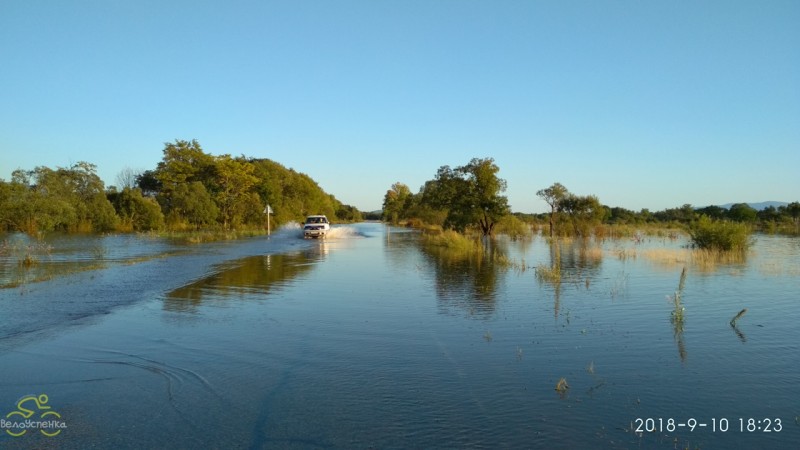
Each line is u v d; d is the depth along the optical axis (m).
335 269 17.59
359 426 4.86
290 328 8.71
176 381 6.07
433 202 40.88
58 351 7.22
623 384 6.06
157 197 51.50
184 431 4.72
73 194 40.19
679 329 8.73
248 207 55.06
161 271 16.22
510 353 7.30
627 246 28.64
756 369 6.63
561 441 4.59
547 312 10.16
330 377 6.24
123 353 7.16
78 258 19.97
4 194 33.28
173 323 9.02
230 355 7.12
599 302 11.22
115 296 11.53
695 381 6.18
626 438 4.67
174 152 55.16
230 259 20.86
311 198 89.31
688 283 13.99
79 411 5.17
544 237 37.22
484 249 26.95
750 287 13.29
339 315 9.81
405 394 5.69
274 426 4.84
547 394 5.72
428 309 10.44
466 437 4.64
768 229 47.12
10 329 8.37
